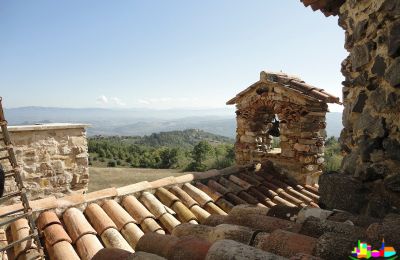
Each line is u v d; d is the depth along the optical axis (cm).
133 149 3391
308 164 589
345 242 148
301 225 208
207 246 177
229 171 562
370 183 249
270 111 677
